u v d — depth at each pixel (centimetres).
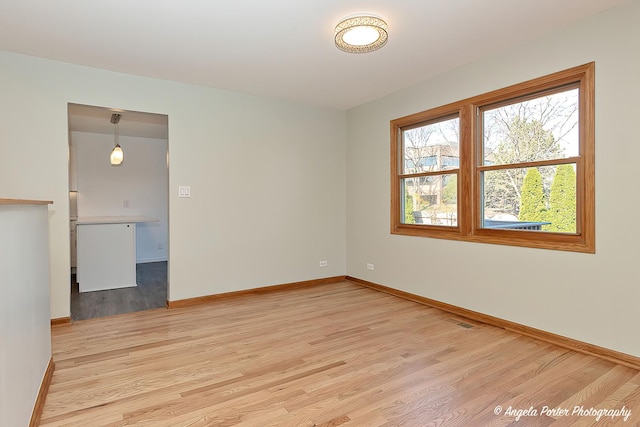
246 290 425
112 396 199
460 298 347
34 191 312
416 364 239
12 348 135
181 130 382
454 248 353
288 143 455
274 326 316
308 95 430
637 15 227
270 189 441
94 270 451
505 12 241
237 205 418
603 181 245
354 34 251
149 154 686
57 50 299
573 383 212
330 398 197
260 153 433
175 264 379
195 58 316
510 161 312
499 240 312
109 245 460
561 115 275
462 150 345
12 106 304
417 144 402
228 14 241
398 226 424
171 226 377
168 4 228
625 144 234
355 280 491
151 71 347
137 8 233
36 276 186
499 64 307
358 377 221
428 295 382
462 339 283
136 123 533
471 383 213
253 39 279
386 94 427
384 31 246
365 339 285
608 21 240
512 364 238
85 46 291
